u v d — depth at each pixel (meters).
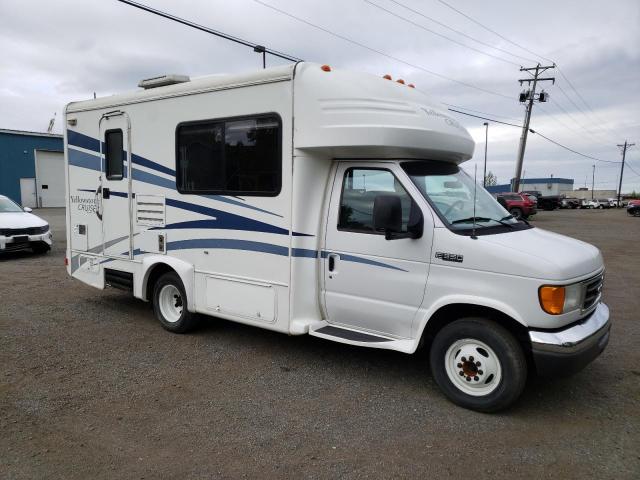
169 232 6.02
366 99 4.57
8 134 33.28
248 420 4.01
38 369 5.00
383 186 4.63
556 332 3.87
